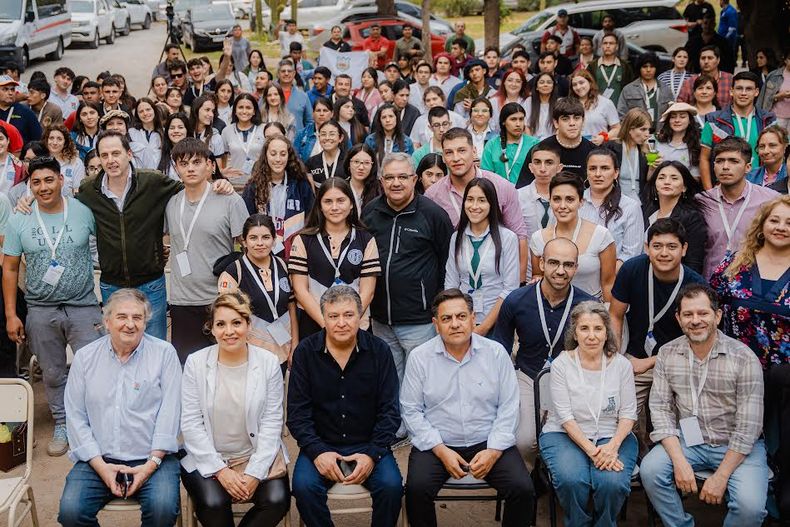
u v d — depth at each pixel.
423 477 4.34
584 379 4.46
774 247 4.57
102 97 10.56
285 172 6.46
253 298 5.20
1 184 6.86
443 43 19.73
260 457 4.31
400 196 5.30
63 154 7.64
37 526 4.49
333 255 5.32
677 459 4.33
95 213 5.49
